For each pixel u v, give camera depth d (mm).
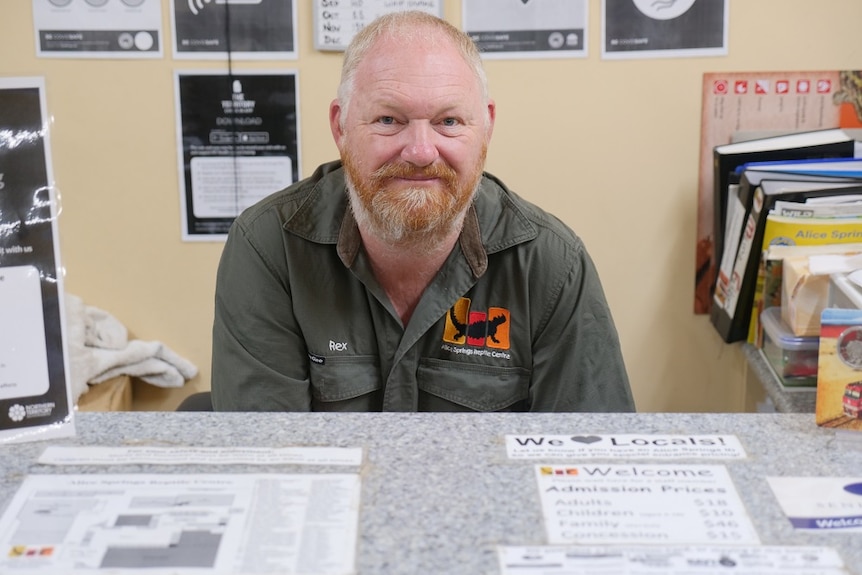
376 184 1226
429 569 675
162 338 2184
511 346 1415
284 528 726
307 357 1422
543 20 2000
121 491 778
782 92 2037
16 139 822
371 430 889
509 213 1418
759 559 686
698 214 2105
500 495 770
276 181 2088
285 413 928
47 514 746
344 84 1270
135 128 2051
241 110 2043
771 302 1694
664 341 2195
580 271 1421
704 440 865
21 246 840
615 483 788
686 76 2031
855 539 711
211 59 2014
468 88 1214
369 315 1389
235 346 1398
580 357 1414
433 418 915
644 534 717
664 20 1999
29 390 858
